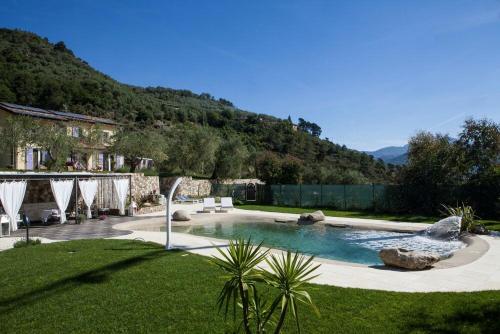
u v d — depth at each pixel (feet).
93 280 23.73
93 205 72.95
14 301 20.26
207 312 18.25
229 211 77.25
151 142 98.78
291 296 11.41
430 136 76.13
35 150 85.66
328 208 83.97
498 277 24.85
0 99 132.26
